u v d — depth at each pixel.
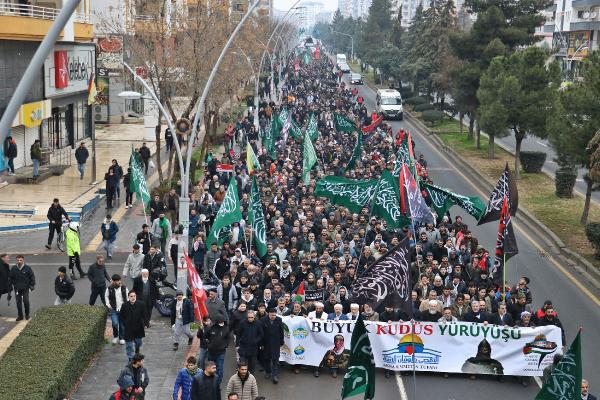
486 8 56.16
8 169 37.50
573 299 22.95
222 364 15.51
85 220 31.09
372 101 89.19
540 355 16.53
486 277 19.23
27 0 42.38
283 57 102.31
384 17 131.00
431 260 19.78
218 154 48.31
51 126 44.50
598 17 89.00
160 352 17.56
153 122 52.12
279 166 36.28
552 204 36.38
